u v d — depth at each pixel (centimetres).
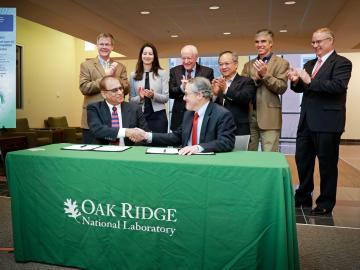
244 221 181
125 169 195
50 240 217
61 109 1033
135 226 199
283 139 1173
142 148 236
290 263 176
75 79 1113
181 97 353
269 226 180
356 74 1077
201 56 1008
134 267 201
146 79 349
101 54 336
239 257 183
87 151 223
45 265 220
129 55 1020
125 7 639
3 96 307
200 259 189
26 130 771
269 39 340
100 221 204
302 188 356
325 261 232
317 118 322
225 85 318
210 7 637
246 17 715
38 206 215
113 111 281
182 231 191
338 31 728
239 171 179
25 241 222
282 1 601
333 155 328
